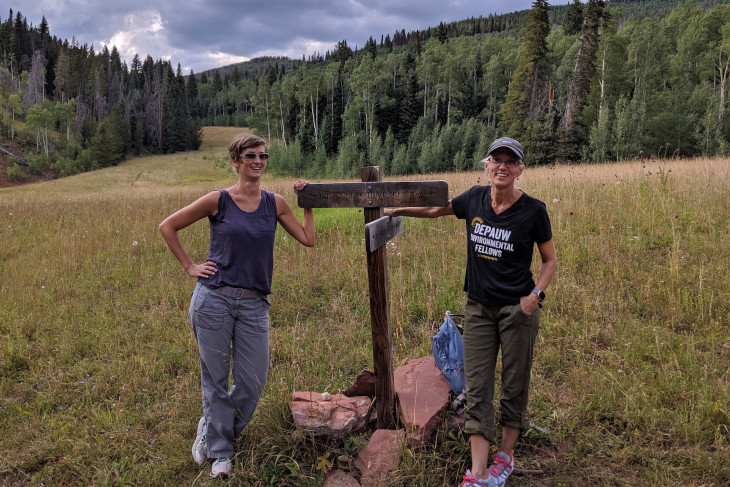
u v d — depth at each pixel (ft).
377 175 9.62
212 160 291.38
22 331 16.79
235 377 9.51
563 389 11.59
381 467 8.91
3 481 9.90
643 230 22.43
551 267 8.05
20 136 312.09
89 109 381.60
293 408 10.14
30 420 11.86
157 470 9.59
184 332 16.05
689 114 144.56
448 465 9.07
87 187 180.55
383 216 9.57
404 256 21.65
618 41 166.40
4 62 430.20
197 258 25.66
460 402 10.14
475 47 293.64
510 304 8.01
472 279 8.46
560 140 148.25
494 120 234.79
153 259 25.90
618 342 13.21
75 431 11.13
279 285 19.81
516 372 8.18
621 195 28.12
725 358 12.02
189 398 12.07
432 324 15.33
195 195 54.19
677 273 16.22
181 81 446.60
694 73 180.24
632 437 9.63
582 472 8.96
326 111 275.59
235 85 605.31
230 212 8.96
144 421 11.42
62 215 40.37
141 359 13.93
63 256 25.96
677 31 206.39
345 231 27.76
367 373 10.90
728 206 25.02
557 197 29.30
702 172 34.65
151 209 41.19
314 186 9.72
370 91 243.40
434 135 195.72
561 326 14.17
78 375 13.74
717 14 203.92
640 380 11.23
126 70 531.91
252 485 9.12
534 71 177.47
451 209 8.99
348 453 9.68
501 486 8.29
